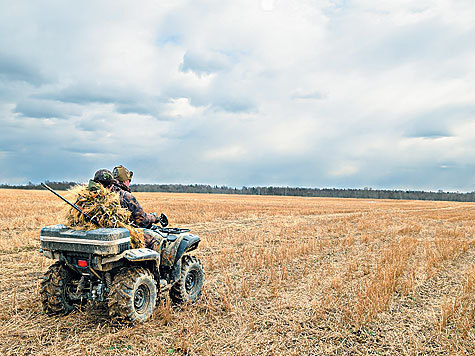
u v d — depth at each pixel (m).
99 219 5.28
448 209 45.00
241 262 9.54
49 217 18.61
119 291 4.97
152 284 5.39
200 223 19.44
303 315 5.80
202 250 11.32
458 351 4.68
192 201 47.28
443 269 9.21
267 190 151.62
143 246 5.65
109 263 5.05
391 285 7.29
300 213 29.56
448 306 6.06
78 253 5.10
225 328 5.24
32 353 4.41
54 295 5.41
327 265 9.36
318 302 6.43
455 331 5.32
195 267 6.44
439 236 16.03
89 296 5.34
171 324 5.32
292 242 13.20
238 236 14.27
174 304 6.16
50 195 48.19
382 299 6.23
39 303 6.05
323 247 12.17
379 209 40.25
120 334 4.90
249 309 6.00
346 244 12.87
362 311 5.84
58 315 5.51
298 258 10.24
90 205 5.33
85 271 5.21
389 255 10.44
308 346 4.77
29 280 7.55
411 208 45.38
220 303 6.34
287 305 6.25
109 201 5.41
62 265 5.55
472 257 11.05
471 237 16.14
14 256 9.84
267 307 6.18
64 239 5.04
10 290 6.84
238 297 6.63
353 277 8.27
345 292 7.05
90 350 4.49
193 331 5.07
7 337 4.82
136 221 5.89
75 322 5.31
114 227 5.32
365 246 12.63
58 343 4.65
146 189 147.38
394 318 5.80
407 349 4.75
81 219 5.34
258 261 9.25
